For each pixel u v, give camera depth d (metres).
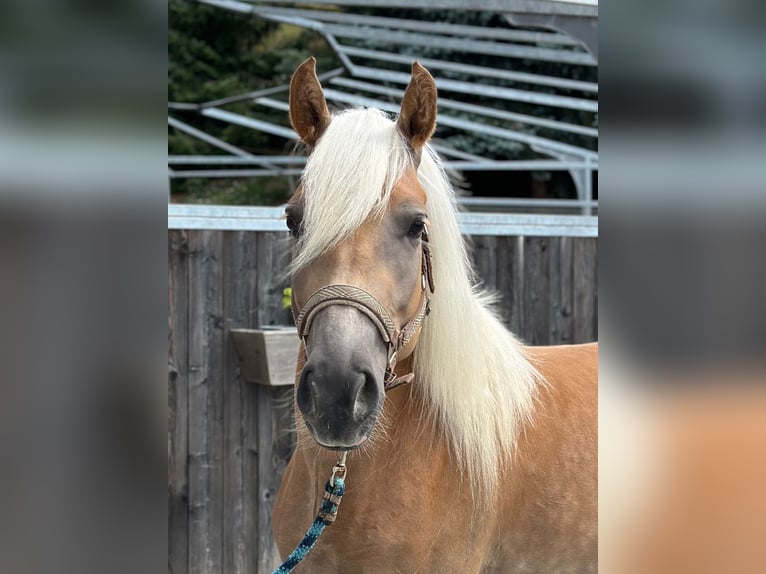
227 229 2.90
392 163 1.34
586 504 1.74
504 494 1.62
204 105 6.68
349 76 6.93
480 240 3.32
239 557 2.92
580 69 9.21
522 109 9.34
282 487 1.70
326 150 1.34
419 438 1.50
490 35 5.04
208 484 2.86
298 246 1.36
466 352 1.52
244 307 2.94
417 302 1.41
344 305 1.23
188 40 9.47
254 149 9.73
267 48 9.95
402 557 1.44
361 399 1.20
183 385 2.82
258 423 2.96
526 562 1.71
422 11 9.15
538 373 1.82
